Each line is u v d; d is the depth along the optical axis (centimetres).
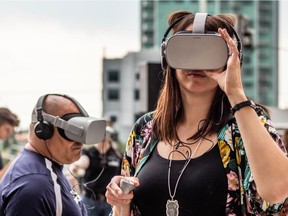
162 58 197
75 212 208
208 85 184
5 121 472
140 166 192
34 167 205
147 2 5928
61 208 203
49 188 200
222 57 178
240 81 173
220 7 5869
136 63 4722
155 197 182
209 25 188
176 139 188
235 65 172
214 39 178
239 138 179
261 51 5981
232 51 174
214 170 177
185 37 180
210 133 183
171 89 194
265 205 171
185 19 193
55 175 208
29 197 195
